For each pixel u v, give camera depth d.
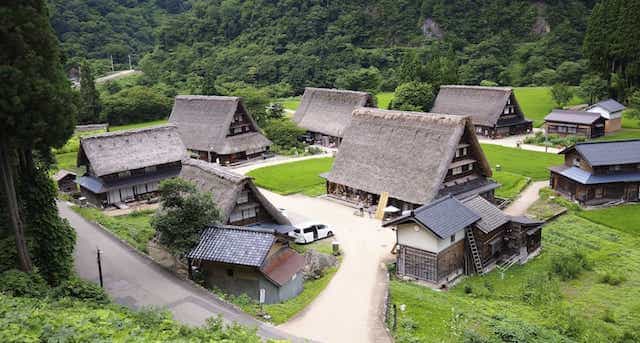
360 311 23.50
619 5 70.38
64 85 22.39
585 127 61.72
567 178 43.66
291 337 20.67
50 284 23.61
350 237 35.09
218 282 26.23
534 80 95.75
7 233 22.84
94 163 42.00
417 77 77.50
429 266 28.66
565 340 21.67
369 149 41.81
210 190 32.16
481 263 30.92
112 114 80.56
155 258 29.80
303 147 63.38
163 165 45.62
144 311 19.45
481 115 67.44
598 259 31.97
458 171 39.59
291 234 32.06
